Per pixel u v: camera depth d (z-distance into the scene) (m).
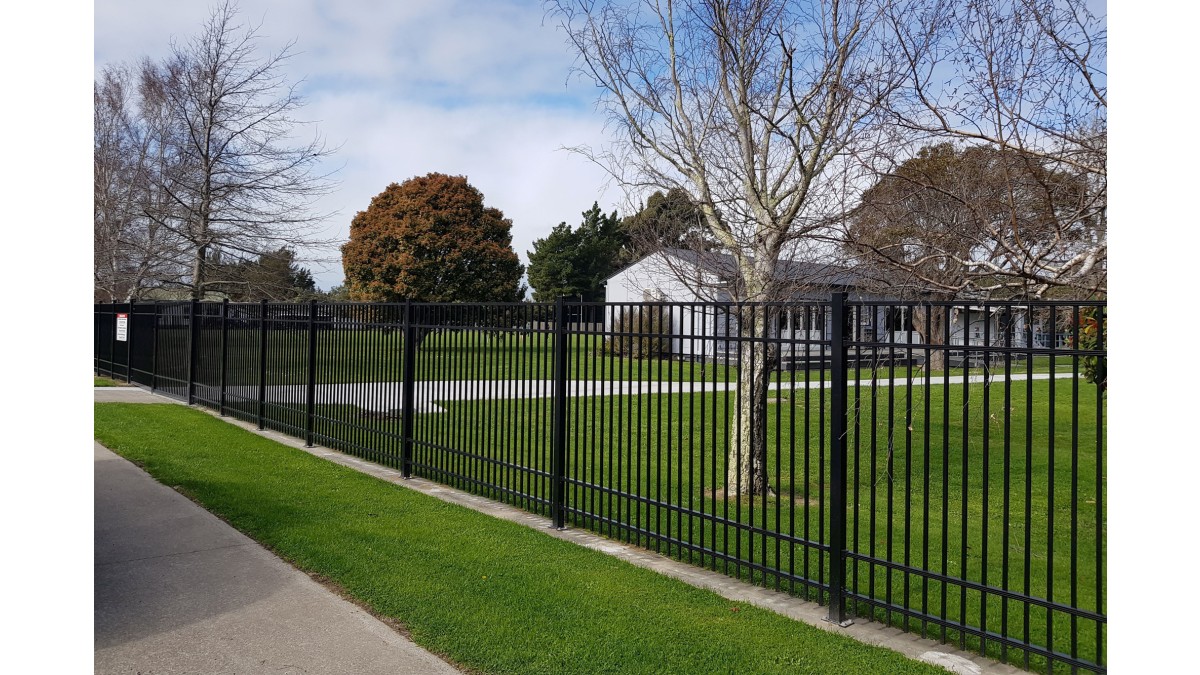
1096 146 4.53
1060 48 4.38
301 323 10.77
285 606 4.80
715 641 4.30
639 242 8.26
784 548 6.38
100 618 4.56
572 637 4.34
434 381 8.47
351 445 9.70
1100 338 3.57
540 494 8.25
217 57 19.03
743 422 8.10
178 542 6.04
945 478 4.25
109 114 22.92
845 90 6.25
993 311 4.84
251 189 19.70
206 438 10.54
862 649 4.24
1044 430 12.88
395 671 3.96
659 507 5.89
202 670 3.93
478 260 31.50
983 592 4.07
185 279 22.41
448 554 5.80
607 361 20.36
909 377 4.30
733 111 7.39
